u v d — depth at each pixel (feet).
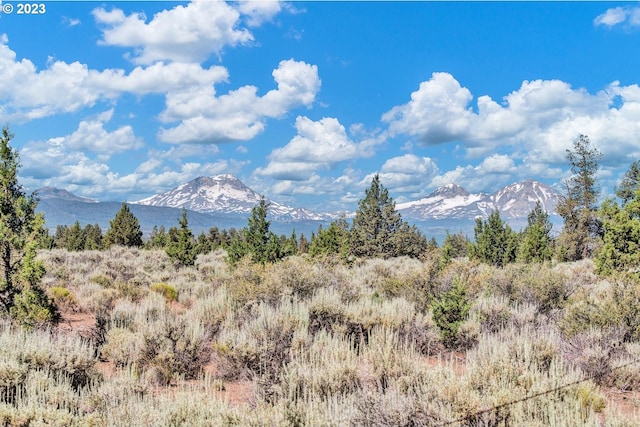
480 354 25.29
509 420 17.29
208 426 17.29
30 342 24.71
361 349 29.25
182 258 86.63
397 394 18.24
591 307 32.01
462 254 165.78
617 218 51.42
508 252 95.35
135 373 24.86
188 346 27.99
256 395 21.04
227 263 75.87
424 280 44.68
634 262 49.16
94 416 17.85
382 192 137.59
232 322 35.50
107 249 126.21
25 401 18.57
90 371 24.00
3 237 33.96
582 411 18.78
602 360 23.94
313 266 54.95
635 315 29.55
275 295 42.63
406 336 29.73
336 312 33.83
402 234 135.44
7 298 34.19
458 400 17.63
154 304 42.91
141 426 17.22
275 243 73.31
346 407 18.30
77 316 42.01
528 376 20.97
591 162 126.62
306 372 21.99
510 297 43.06
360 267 88.58
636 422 17.37
